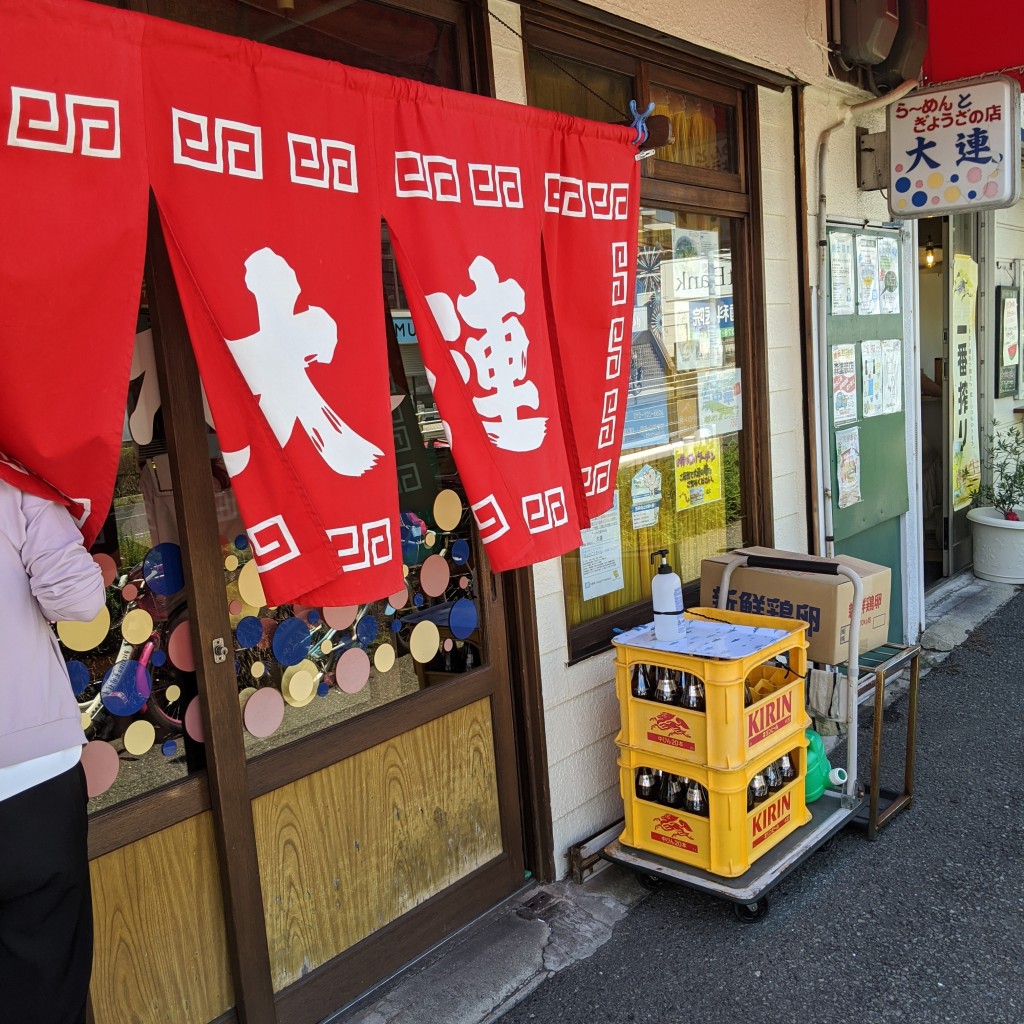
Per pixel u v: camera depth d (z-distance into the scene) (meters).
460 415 2.44
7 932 1.86
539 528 2.65
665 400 4.01
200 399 2.32
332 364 2.14
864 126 5.12
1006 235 7.89
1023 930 2.99
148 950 2.31
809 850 3.19
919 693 5.14
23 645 1.83
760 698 3.23
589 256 2.86
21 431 1.73
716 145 4.16
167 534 2.35
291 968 2.61
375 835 2.82
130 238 1.80
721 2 3.87
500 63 3.06
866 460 5.25
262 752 2.53
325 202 2.12
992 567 7.25
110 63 1.76
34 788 1.84
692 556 4.21
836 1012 2.65
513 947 2.99
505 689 3.22
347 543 2.16
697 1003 2.72
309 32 2.59
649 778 3.22
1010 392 8.07
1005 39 4.67
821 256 4.73
